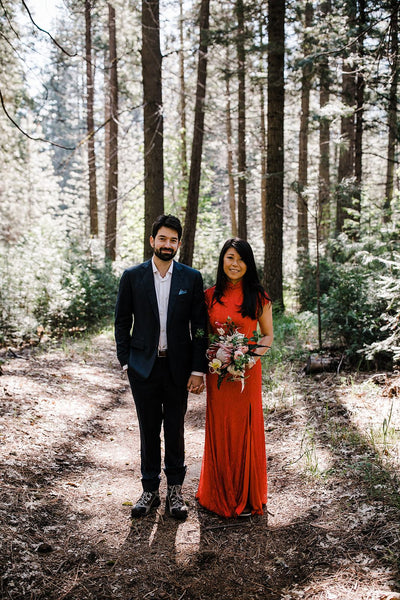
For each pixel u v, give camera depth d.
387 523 2.87
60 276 9.63
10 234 21.84
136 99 19.41
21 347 8.04
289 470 3.76
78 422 4.77
